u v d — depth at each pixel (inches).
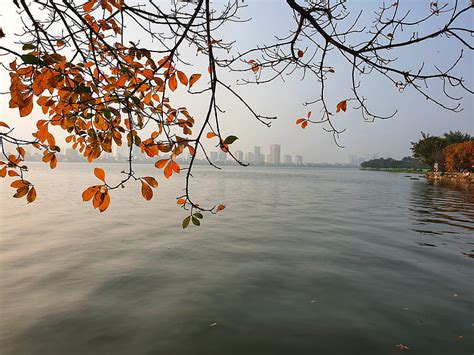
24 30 71.6
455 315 222.8
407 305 238.7
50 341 188.4
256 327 205.2
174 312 224.8
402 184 2047.2
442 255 379.9
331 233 505.0
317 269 322.0
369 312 227.1
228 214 704.4
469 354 176.7
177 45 71.5
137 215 673.0
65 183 1646.2
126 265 328.8
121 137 79.2
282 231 517.0
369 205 905.5
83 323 209.0
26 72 57.8
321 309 231.1
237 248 403.9
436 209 824.3
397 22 68.2
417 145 3280.0
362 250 399.9
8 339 190.2
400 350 180.4
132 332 198.4
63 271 309.0
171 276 297.3
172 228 533.0
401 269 324.8
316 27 73.9
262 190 1446.9
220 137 74.5
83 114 72.4
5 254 366.9
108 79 78.2
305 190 1491.1
